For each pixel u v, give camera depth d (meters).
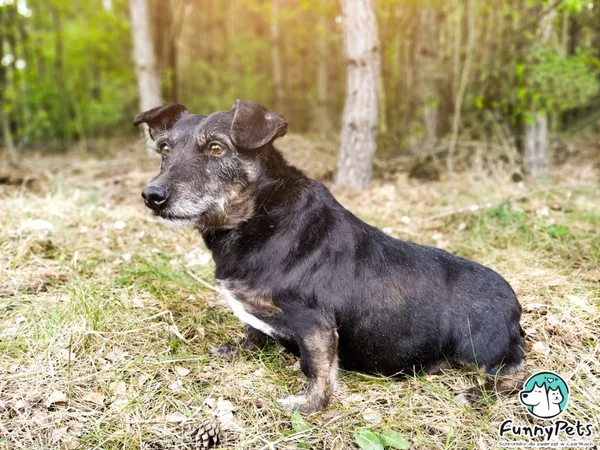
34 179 1.85
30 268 0.96
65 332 0.74
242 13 4.41
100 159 2.58
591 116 2.74
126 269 0.98
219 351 0.77
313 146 2.27
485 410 0.63
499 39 1.93
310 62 4.08
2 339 0.73
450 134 2.10
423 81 2.27
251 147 0.63
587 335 0.77
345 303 0.64
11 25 3.09
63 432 0.58
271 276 0.64
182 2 2.96
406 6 2.23
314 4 2.14
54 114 3.31
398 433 0.58
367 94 1.72
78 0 3.63
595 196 1.54
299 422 0.60
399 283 0.66
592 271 1.00
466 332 0.65
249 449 0.56
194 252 1.12
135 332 0.78
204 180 0.64
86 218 1.27
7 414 0.60
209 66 3.78
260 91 3.85
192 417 0.61
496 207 1.37
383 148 2.24
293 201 0.66
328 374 0.64
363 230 0.69
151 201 0.63
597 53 2.47
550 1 1.78
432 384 0.68
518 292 0.92
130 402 0.63
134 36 2.28
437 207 1.48
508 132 1.93
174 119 0.76
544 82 1.73
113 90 3.21
